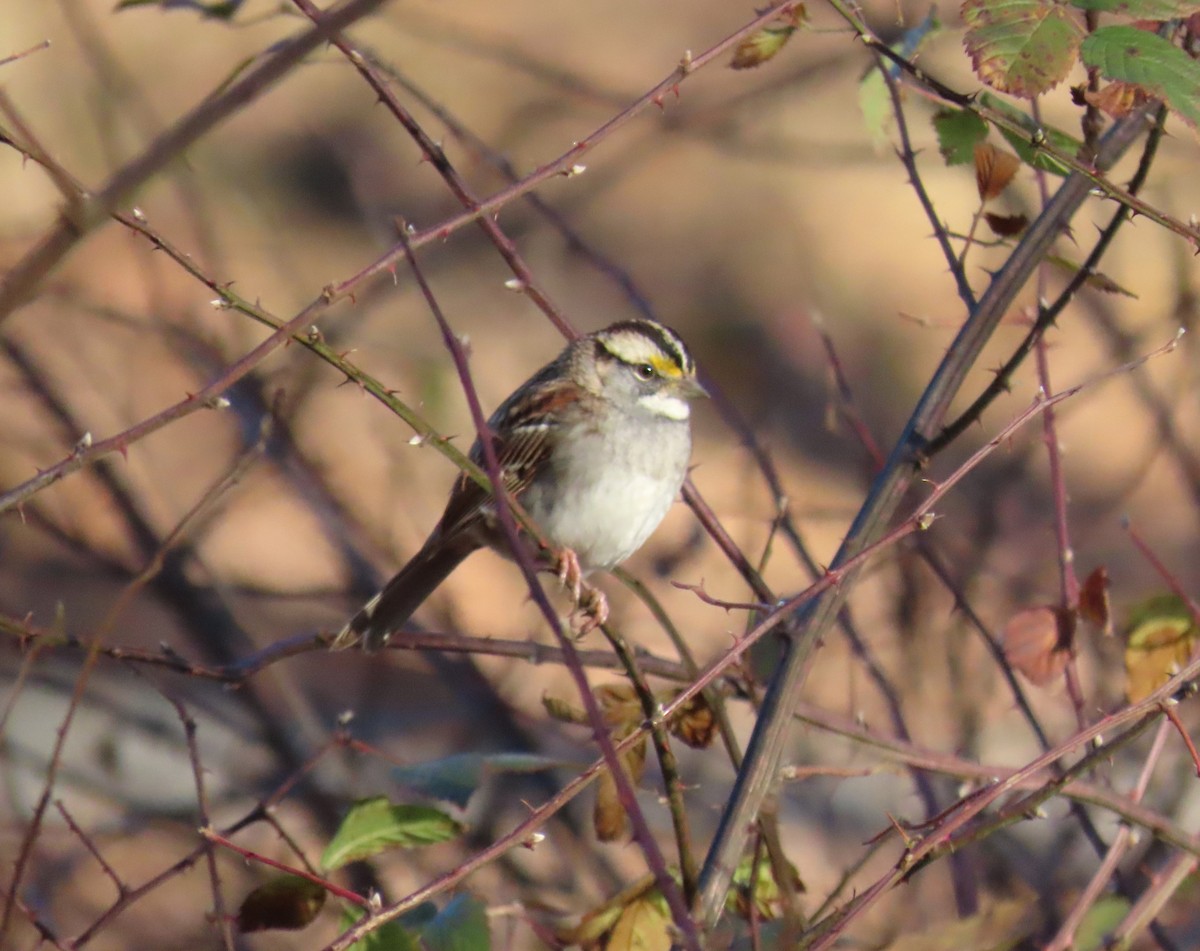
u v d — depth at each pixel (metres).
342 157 15.59
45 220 10.71
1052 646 7.14
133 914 10.29
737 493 13.61
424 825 6.62
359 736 10.83
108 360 11.98
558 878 9.58
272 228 13.93
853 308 20.75
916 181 7.34
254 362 5.56
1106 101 6.09
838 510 10.43
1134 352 11.16
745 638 5.88
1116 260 14.14
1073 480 16.33
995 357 15.37
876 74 7.79
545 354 17.58
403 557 11.07
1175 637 7.26
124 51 16.89
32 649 6.36
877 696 10.16
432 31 11.95
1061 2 5.74
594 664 7.23
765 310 20.58
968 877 7.98
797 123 15.91
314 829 9.65
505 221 17.86
